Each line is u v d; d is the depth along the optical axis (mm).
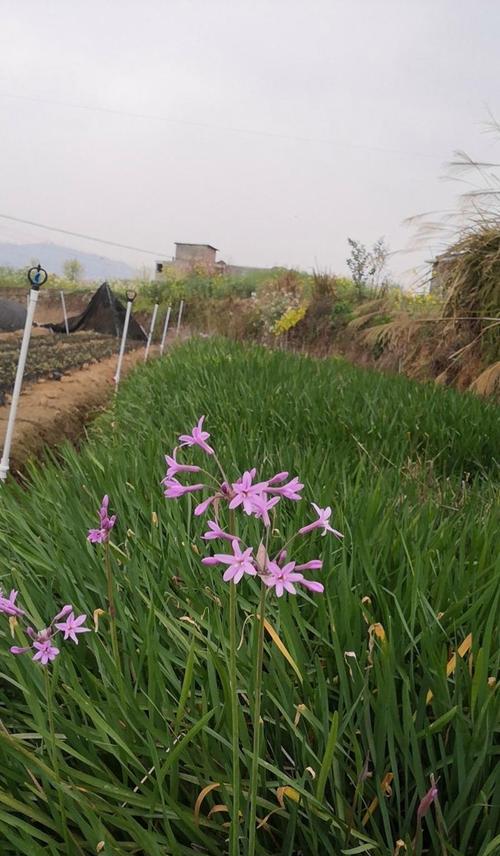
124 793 1731
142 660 2121
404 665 2119
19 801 1771
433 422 6113
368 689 1955
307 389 7262
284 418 6148
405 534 2834
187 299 33125
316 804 1677
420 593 2229
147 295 34562
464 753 1789
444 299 9703
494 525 3109
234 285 33000
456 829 1841
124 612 2398
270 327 19219
